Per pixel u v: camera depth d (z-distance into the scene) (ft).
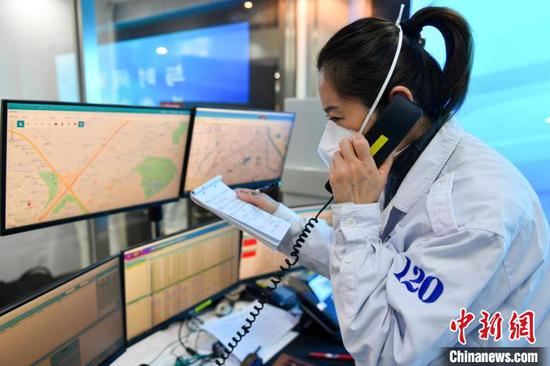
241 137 4.18
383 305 2.00
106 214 3.45
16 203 2.77
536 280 2.00
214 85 7.43
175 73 7.54
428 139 2.46
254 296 4.50
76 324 2.69
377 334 1.97
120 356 3.42
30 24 6.40
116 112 3.14
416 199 2.41
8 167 2.64
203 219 7.27
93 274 2.79
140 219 7.57
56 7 6.59
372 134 2.26
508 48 3.97
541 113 3.93
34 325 2.35
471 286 1.77
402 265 2.08
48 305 2.43
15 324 2.22
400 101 2.19
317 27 6.55
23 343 2.28
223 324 3.87
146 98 7.54
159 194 3.81
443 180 2.21
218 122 3.88
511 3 3.87
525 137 4.06
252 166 4.48
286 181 5.52
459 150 2.35
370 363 1.99
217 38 7.25
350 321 2.03
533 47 3.85
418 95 2.32
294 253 3.22
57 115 2.80
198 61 7.43
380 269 2.10
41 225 2.99
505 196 1.90
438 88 2.40
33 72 6.55
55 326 2.51
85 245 7.30
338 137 2.45
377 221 2.24
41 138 2.77
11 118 2.56
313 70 6.70
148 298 3.37
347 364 3.35
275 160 4.71
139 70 7.41
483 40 4.07
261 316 4.06
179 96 7.62
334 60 2.28
